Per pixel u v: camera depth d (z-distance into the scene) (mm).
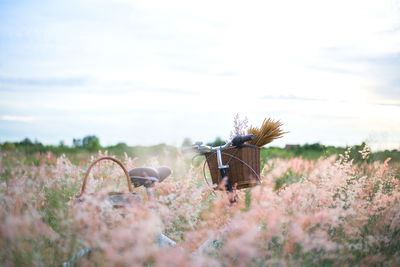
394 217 3781
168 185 3820
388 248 3578
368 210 4016
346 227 3402
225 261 2869
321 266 3127
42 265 2854
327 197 4004
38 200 4121
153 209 3230
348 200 4027
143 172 3889
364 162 6984
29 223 2912
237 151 4121
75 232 2930
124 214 3285
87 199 3010
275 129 4301
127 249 2752
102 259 2717
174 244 3557
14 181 4121
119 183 5445
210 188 3939
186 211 3377
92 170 5430
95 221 2922
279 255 3049
